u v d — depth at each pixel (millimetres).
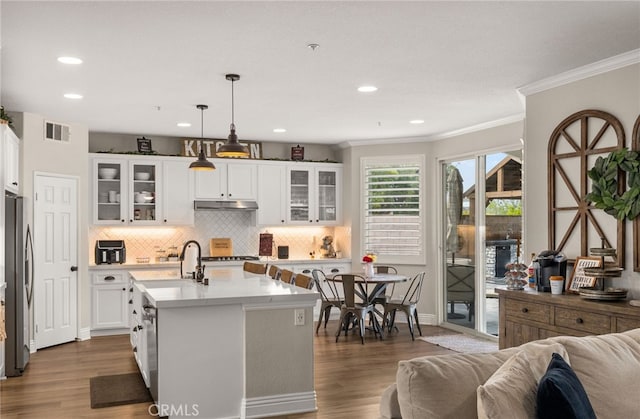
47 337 6625
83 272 7145
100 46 4074
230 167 8484
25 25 3643
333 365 5844
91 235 7906
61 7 3355
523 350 2377
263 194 8680
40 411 4363
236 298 4219
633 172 4141
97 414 4285
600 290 4148
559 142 4898
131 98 5730
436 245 8234
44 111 6348
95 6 3346
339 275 7297
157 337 4117
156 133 8016
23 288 5500
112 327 7477
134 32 3787
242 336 4305
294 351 4414
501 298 4922
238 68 4660
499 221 7102
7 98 5684
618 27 3725
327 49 4172
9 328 5375
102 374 5457
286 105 6117
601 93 4492
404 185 8477
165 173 8102
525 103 5301
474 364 2256
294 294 4383
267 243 8812
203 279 5168
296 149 8922
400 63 4531
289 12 3453
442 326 8109
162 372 4113
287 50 4191
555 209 4891
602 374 2387
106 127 7477
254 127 7527
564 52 4242
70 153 6953
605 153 4430
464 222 7777
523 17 3549
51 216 6676
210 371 4223
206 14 3480
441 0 3281
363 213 8719
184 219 8195
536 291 4742
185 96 5656
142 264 7637
